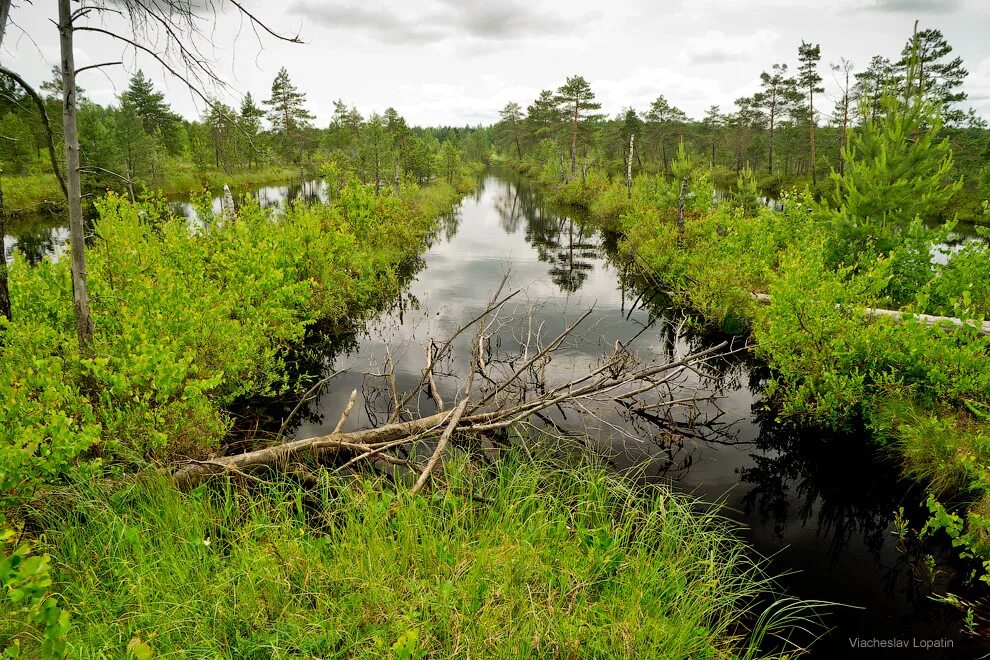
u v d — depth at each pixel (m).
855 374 6.91
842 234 11.80
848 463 6.96
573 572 3.85
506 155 105.06
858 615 4.57
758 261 12.07
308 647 3.10
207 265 10.16
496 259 20.56
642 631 3.43
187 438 5.53
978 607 4.67
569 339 11.49
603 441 7.35
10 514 4.00
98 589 3.55
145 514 4.27
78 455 4.65
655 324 12.82
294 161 51.53
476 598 3.49
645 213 21.61
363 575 3.63
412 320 12.83
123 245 8.45
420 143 44.47
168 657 2.98
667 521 4.75
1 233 5.49
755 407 8.58
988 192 28.73
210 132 54.41
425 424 6.60
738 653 4.01
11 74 4.82
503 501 4.67
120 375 4.77
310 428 7.40
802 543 5.50
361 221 17.98
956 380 6.47
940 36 31.75
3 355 5.07
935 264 10.19
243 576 3.54
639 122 57.38
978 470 5.14
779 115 52.16
